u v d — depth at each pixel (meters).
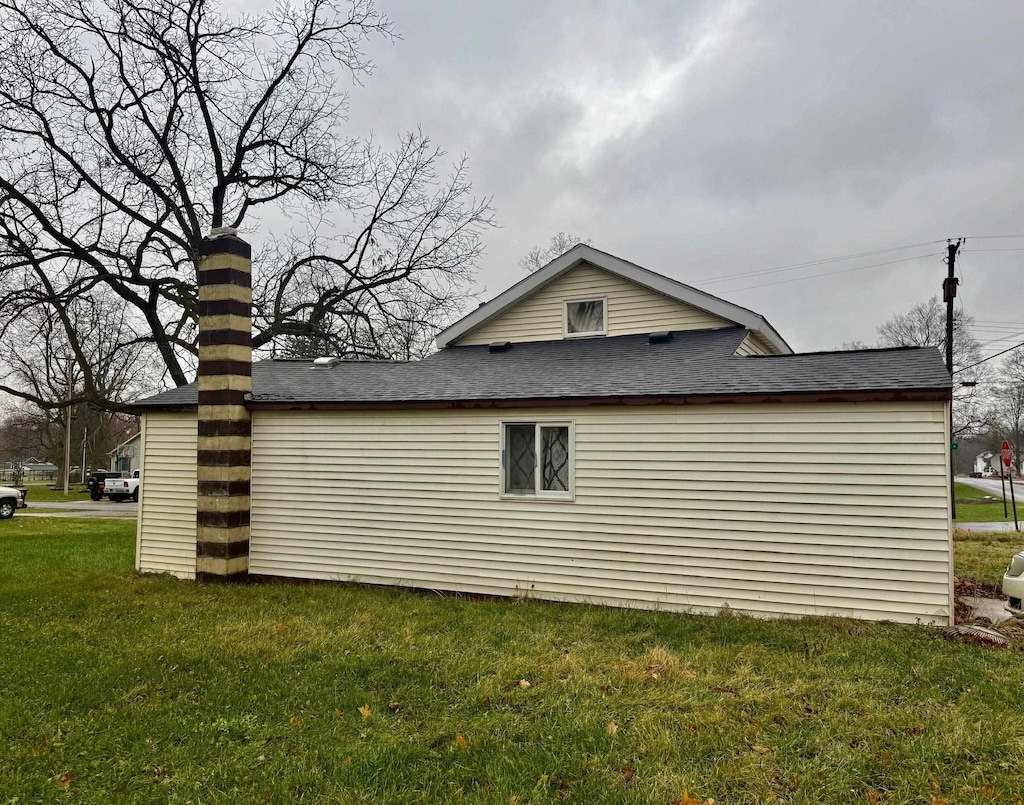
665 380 7.87
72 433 50.00
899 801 3.32
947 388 6.18
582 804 3.33
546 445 8.09
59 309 18.98
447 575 8.42
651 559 7.43
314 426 9.21
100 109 19.25
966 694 4.58
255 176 21.48
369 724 4.32
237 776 3.68
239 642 6.14
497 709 4.54
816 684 4.86
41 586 8.86
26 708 4.59
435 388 8.95
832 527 6.69
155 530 9.95
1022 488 48.25
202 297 9.46
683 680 5.02
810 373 7.32
